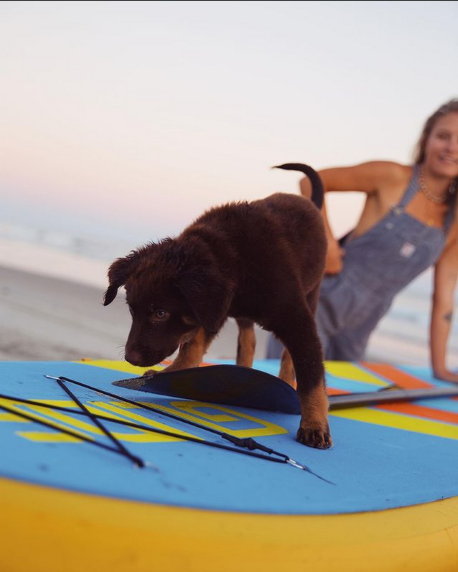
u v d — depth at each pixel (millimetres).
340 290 2266
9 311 3350
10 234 9172
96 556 664
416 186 2227
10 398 954
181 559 687
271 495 802
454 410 1754
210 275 1084
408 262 2264
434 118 2203
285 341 1184
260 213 1224
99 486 692
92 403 1057
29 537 656
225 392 1242
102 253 8562
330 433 1248
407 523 863
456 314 6699
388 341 5324
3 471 677
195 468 820
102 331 3131
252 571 717
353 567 776
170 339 1145
